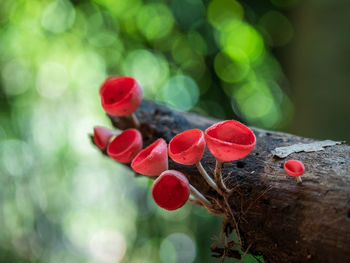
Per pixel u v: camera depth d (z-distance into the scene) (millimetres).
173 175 1238
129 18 4574
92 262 4637
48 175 4633
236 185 1438
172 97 4559
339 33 4348
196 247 4027
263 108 4633
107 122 4891
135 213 4535
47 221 4531
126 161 1617
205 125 2053
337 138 4383
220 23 4484
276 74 4746
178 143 1351
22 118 4574
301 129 4582
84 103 4871
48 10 4555
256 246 1392
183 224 4168
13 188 4434
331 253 1172
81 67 4793
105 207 4828
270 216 1332
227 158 1184
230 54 4496
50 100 4746
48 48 4684
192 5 4473
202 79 4480
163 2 4492
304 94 4586
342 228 1163
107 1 4512
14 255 4250
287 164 1285
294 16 4574
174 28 4531
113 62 4746
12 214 4371
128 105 1666
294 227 1265
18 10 4461
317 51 4496
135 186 4746
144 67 4664
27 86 4664
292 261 1290
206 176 1405
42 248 4398
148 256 4301
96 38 4688
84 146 4902
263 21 4578
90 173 4922
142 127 2029
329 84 4430
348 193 1208
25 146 4566
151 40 4629
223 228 1497
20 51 4625
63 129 4758
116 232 4762
